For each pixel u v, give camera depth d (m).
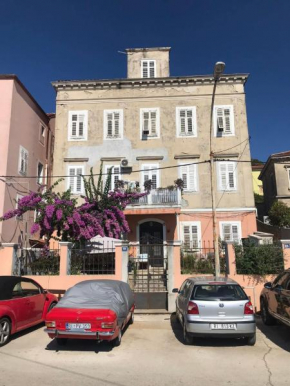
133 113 22.45
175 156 21.59
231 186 21.06
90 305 7.63
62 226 15.21
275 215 24.92
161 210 19.36
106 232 16.86
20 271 12.73
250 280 11.64
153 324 9.91
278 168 28.03
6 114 20.00
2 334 7.59
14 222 19.97
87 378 5.56
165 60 24.83
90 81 22.52
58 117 22.62
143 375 5.73
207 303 7.43
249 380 5.53
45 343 7.81
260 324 9.75
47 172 26.55
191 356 6.86
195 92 22.41
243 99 22.14
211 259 13.72
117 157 21.86
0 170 19.30
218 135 21.77
